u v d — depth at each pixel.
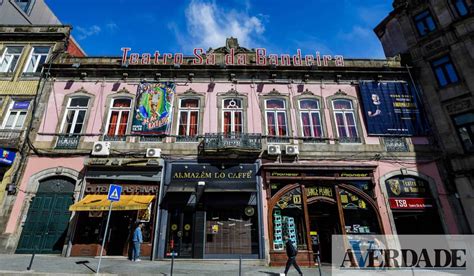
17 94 13.64
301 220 11.74
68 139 12.73
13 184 11.73
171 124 13.26
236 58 14.91
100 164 11.97
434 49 14.53
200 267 9.52
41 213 11.55
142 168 12.17
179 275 8.05
